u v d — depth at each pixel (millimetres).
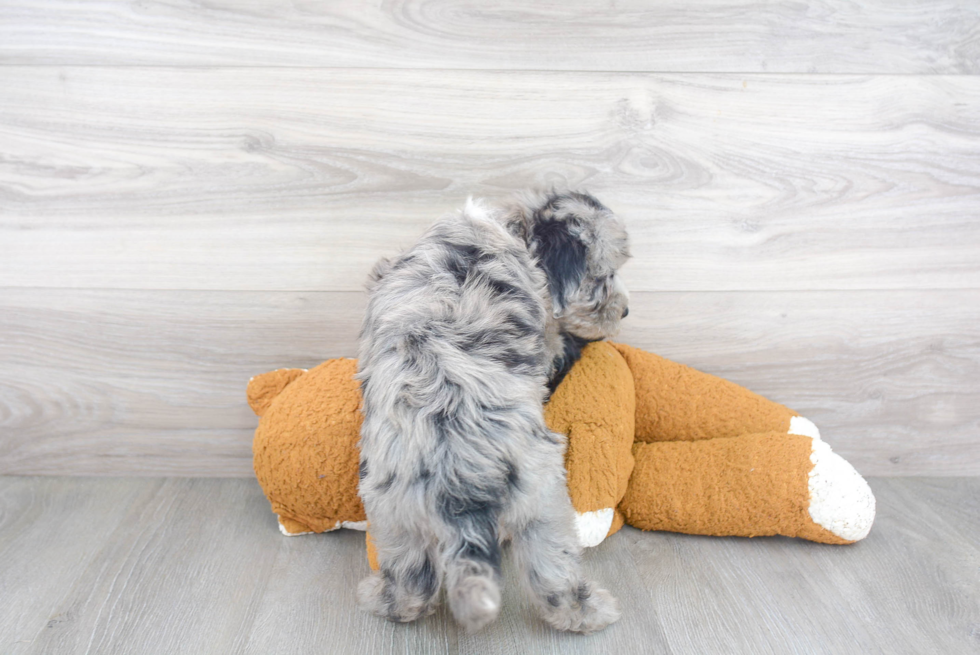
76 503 1994
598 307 1742
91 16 1831
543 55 1888
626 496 1837
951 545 1818
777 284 2045
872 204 1993
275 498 1799
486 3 1850
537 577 1411
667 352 2094
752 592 1633
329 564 1751
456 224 1633
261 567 1731
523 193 1797
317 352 2074
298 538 1861
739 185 1979
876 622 1537
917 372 2104
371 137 1931
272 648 1466
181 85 1880
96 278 1991
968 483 2139
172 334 2039
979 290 2045
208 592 1633
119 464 2139
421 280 1521
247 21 1847
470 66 1892
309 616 1561
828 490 1710
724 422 1897
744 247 2020
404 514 1358
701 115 1934
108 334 2029
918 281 2041
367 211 1979
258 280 2014
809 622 1535
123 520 1915
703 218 2000
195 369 2070
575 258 1616
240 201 1959
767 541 1835
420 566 1443
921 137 1950
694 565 1731
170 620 1539
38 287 1988
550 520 1419
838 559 1757
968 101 1931
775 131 1941
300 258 2004
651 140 1948
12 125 1891
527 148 1950
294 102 1901
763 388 2123
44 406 2076
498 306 1481
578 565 1468
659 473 1817
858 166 1969
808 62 1904
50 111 1886
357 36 1863
